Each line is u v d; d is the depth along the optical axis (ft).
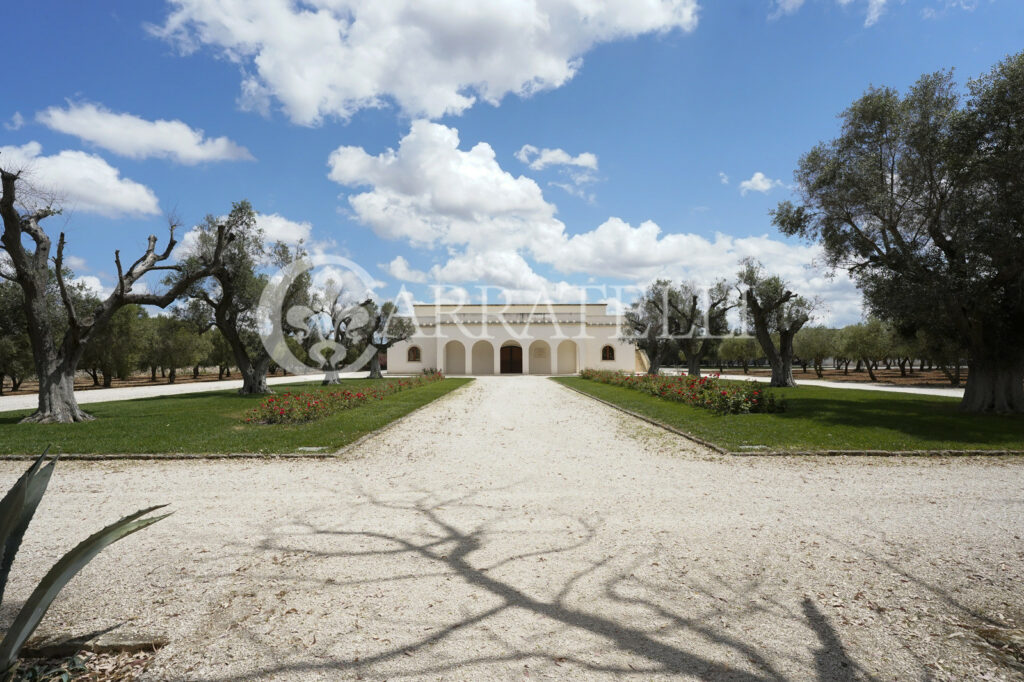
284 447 30.83
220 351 151.84
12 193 42.29
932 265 44.83
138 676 8.84
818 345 134.72
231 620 10.73
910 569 13.21
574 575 12.89
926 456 28.55
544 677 8.71
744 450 29.68
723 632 10.23
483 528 16.55
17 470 26.71
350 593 11.95
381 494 21.01
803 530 16.19
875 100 51.01
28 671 8.72
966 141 42.83
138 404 62.44
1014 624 10.60
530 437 36.37
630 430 39.37
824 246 57.93
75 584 12.46
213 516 17.99
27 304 44.80
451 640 9.93
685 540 15.30
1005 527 16.53
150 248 52.47
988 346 47.14
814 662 9.22
